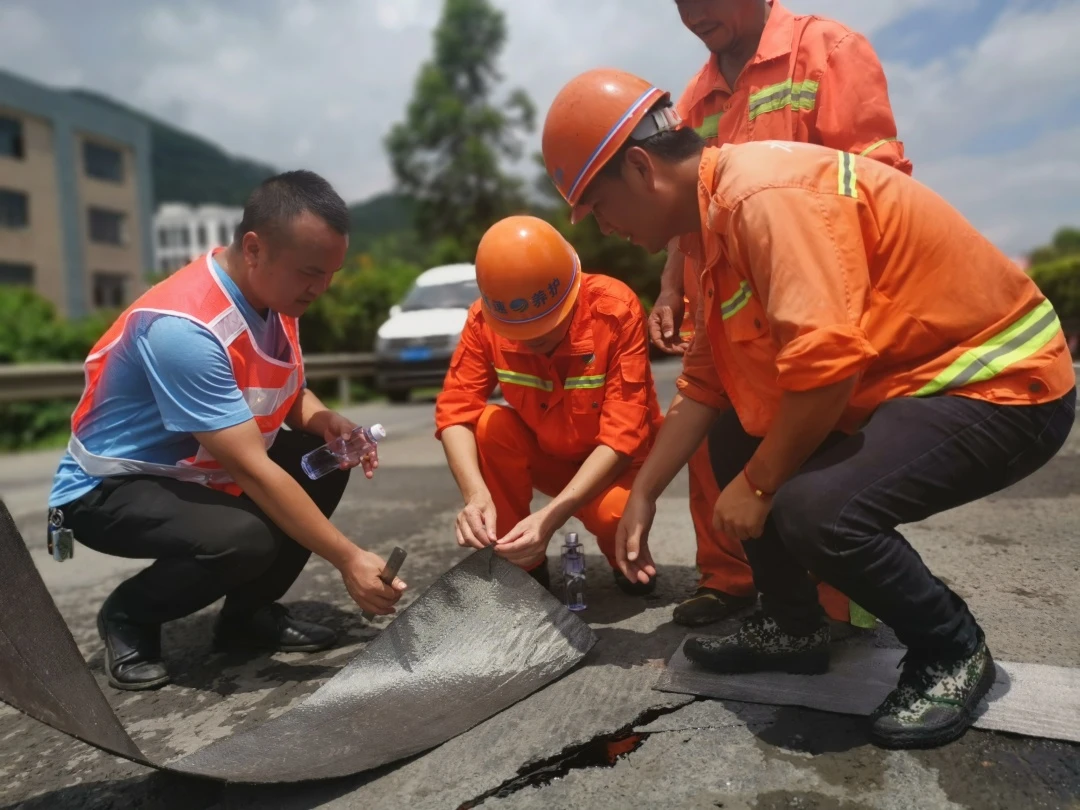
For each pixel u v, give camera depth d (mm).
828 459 1388
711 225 1444
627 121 1526
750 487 1480
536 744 1536
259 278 1848
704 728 1540
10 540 1284
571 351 2113
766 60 2096
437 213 28844
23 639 1219
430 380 9852
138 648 2018
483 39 28891
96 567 3213
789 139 2074
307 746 1534
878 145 1994
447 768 1479
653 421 2311
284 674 2029
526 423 2326
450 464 2223
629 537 1789
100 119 33406
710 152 1526
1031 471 1457
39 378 7379
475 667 1815
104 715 1282
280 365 2002
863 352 1278
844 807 1270
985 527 2711
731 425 1782
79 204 32594
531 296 1974
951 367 1380
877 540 1355
